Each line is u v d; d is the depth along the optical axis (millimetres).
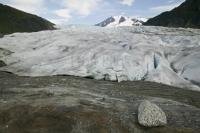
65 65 47625
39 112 24047
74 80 39438
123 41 60875
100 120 22922
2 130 23172
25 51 58969
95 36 66562
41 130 22688
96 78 43625
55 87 33031
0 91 31188
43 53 55656
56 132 22500
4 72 45625
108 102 27453
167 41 65500
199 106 30531
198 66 45719
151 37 67000
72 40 62844
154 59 50219
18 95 29422
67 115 23391
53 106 24734
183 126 23078
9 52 58406
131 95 31812
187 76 44312
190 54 51438
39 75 43906
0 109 25000
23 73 44969
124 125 22719
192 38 65938
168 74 44688
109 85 37938
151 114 22875
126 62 47812
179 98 33375
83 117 23125
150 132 22297
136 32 77938
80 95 29438
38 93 29844
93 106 25312
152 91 35938
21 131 22891
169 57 52094
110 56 49500
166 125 23047
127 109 25688
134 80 43844
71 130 22438
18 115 24125
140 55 50688
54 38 66875
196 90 39188
